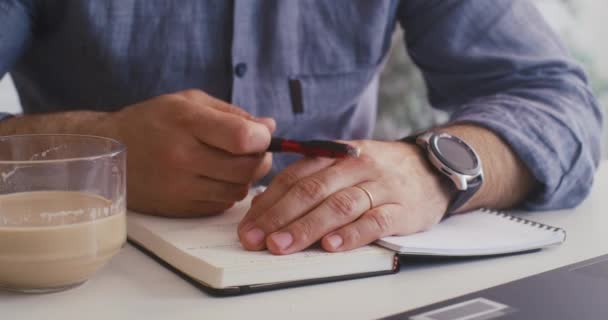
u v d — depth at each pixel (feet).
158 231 2.06
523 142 2.68
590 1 8.53
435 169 2.36
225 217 2.31
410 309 1.62
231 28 3.47
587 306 1.64
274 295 1.74
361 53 3.80
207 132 2.17
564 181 2.73
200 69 3.50
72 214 1.67
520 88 3.29
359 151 2.20
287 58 3.60
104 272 1.90
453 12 3.72
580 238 2.34
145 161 2.26
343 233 1.92
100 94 3.49
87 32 3.31
